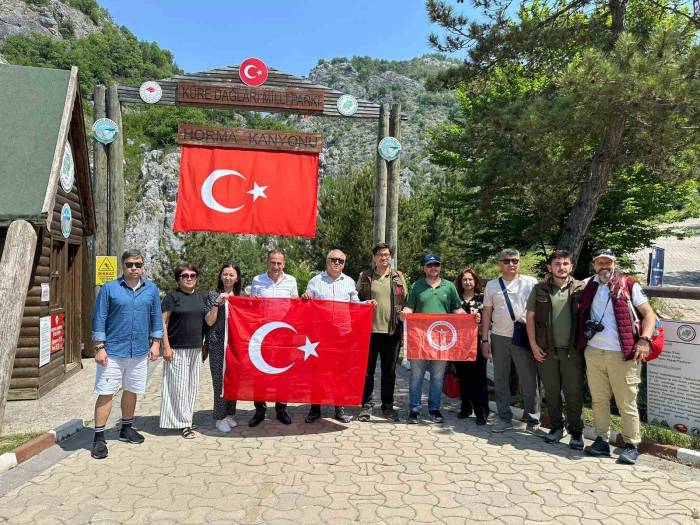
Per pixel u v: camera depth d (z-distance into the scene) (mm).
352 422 6203
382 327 6191
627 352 4859
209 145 8828
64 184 8430
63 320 8570
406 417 6480
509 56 9227
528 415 5934
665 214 12297
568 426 5453
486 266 18203
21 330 7371
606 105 6699
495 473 4660
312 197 8961
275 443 5430
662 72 6270
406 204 19516
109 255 8766
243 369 5777
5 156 7363
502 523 3729
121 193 8805
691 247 33594
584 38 8742
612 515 3877
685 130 6883
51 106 8133
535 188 9328
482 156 10609
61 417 6430
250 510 3883
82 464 4801
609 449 5156
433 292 6312
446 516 3822
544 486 4387
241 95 9070
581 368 5355
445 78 10164
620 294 5004
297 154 9000
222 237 23469
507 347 6035
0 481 4379
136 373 5336
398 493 4207
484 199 10203
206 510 3877
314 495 4152
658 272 12438
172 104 8961
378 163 9664
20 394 7316
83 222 9961
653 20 9062
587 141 9016
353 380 5949
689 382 5551
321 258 19891
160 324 5441
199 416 6484
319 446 5340
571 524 3732
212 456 5027
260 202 8859
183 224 8734
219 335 5883
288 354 5867
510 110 8422
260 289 6102
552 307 5430
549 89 9133
